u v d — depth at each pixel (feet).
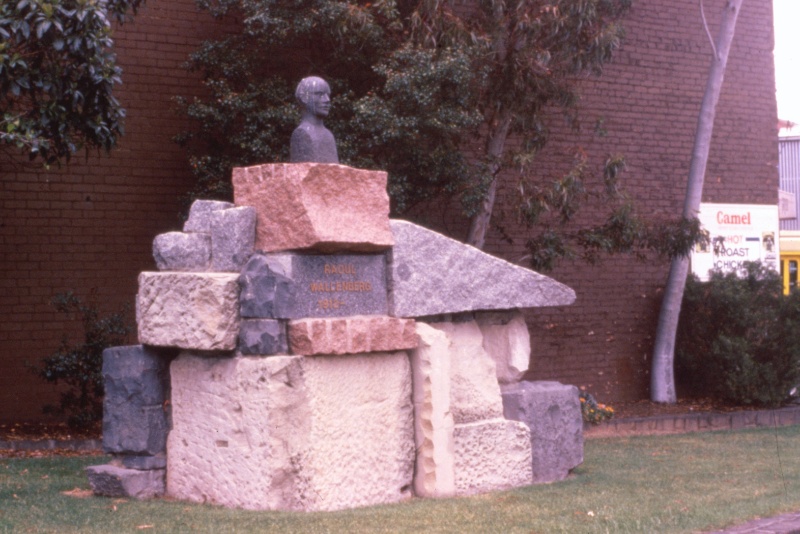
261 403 25.66
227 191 42.96
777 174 62.28
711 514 25.85
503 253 52.70
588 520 24.93
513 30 44.34
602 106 55.83
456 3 48.01
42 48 35.55
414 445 28.53
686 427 48.26
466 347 30.50
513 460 30.45
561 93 46.85
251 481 25.90
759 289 55.52
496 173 46.06
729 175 60.44
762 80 61.82
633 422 46.96
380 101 40.98
